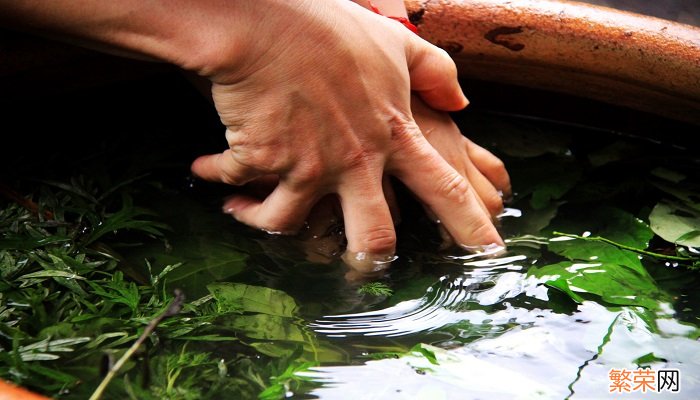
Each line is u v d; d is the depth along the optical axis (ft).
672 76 2.51
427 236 2.43
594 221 2.48
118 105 2.64
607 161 2.62
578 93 2.64
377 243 2.35
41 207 2.37
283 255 2.37
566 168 2.61
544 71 2.60
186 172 2.54
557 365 2.15
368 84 2.29
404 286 2.31
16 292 2.21
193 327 2.19
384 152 2.34
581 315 2.25
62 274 2.22
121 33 2.28
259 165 2.35
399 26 2.37
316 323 2.22
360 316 2.24
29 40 2.38
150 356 2.14
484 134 2.68
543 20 2.53
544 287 2.31
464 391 2.10
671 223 2.46
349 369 2.13
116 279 2.22
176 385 2.09
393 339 2.20
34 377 2.08
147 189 2.49
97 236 2.34
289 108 2.28
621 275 2.33
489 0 2.55
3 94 2.46
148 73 2.55
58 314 2.19
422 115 2.48
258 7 2.24
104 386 2.00
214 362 2.13
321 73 2.27
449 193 2.37
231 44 2.25
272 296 2.27
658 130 2.65
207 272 2.32
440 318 2.24
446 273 2.34
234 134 2.34
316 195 2.37
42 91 2.49
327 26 2.25
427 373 2.13
